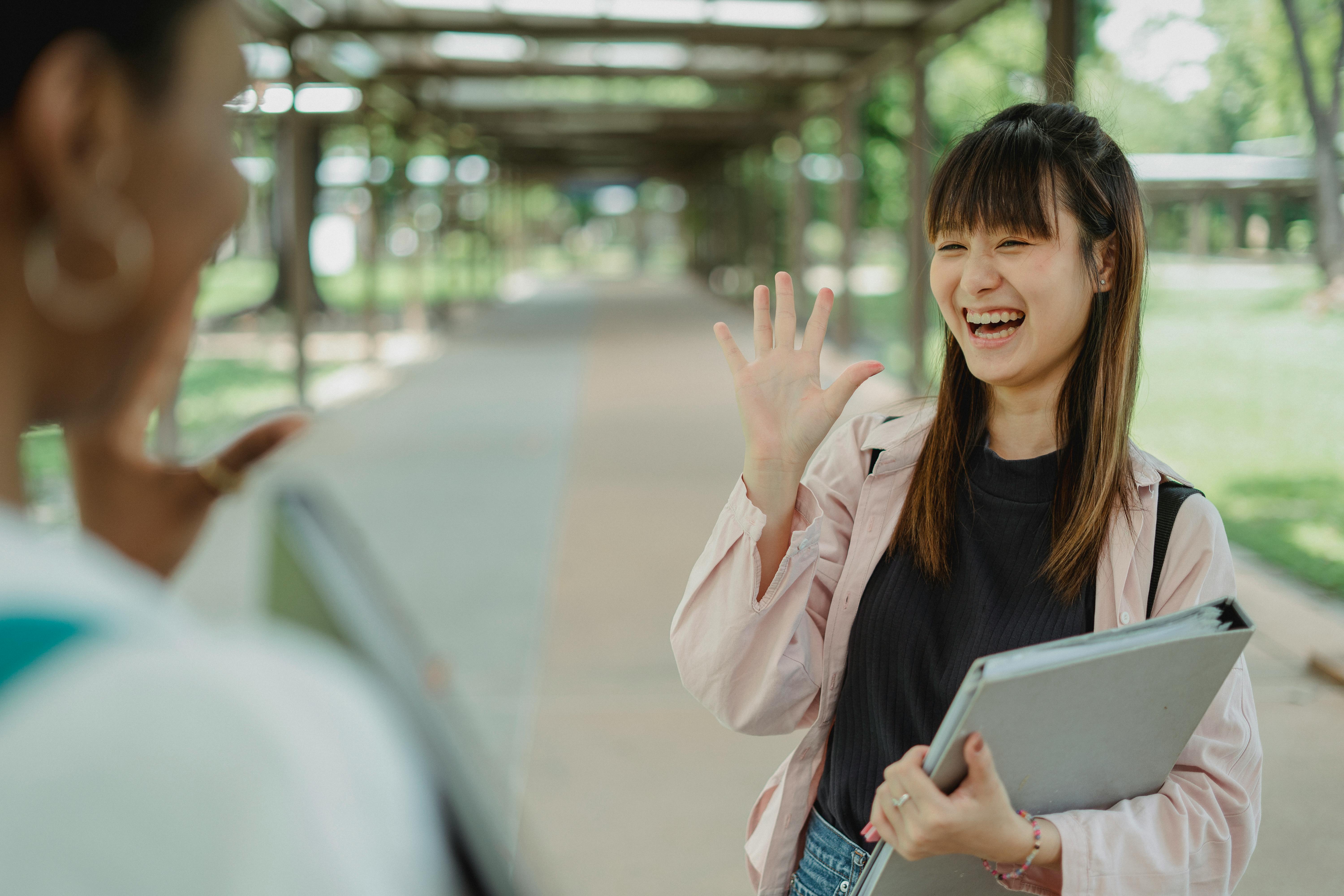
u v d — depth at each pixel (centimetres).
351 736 37
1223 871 122
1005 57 892
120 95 41
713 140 2517
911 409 184
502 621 470
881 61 1241
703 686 141
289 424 65
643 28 1017
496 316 2297
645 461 809
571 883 281
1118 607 132
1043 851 112
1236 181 633
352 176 1781
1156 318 825
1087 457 134
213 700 35
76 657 35
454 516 652
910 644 141
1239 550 560
